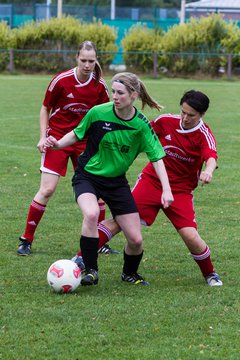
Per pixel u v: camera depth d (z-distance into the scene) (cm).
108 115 1321
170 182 1394
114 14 10244
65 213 2020
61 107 1645
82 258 1348
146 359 1011
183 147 1370
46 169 1625
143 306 1231
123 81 1273
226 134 3756
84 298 1271
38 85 6644
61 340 1072
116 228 1391
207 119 4403
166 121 1384
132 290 1332
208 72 8056
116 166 1337
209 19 8075
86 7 10112
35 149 3170
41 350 1037
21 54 8000
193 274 1464
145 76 8056
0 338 1077
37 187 2377
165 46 8056
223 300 1274
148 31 8181
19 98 5472
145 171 1432
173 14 10656
